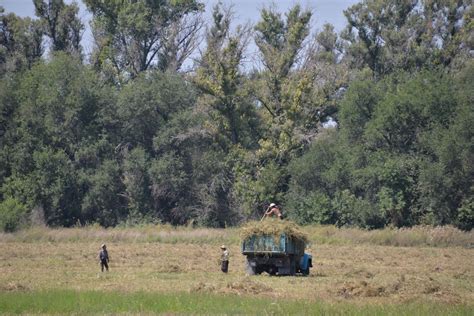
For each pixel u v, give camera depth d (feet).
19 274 435.53
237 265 520.83
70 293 314.96
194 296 314.55
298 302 301.63
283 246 446.60
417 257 620.49
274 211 468.75
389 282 390.83
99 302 295.48
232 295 326.65
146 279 411.34
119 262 537.65
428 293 351.67
